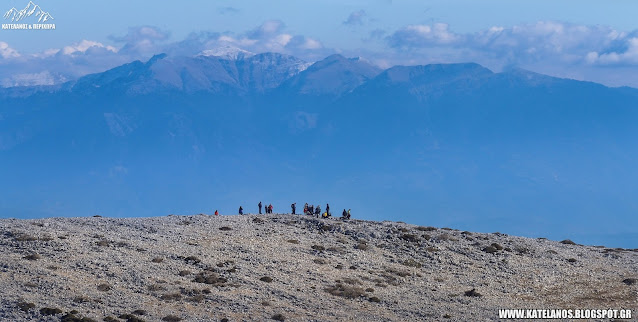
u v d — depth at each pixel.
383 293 66.38
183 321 53.97
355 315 59.06
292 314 58.00
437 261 79.31
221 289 63.00
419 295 66.75
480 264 79.19
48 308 53.47
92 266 65.38
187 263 69.56
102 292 59.19
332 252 79.12
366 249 81.94
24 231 74.81
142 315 54.62
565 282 74.12
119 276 63.66
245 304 59.38
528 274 76.38
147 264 67.88
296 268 71.50
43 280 60.16
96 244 72.75
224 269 68.50
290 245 80.31
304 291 64.75
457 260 80.12
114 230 81.12
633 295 69.31
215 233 83.00
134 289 60.94
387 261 78.19
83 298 56.75
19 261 64.56
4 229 75.38
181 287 62.19
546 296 68.75
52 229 78.12
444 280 72.75
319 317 57.75
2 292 56.84
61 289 58.59
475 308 62.91
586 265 81.56
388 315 59.66
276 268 70.75
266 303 59.94
